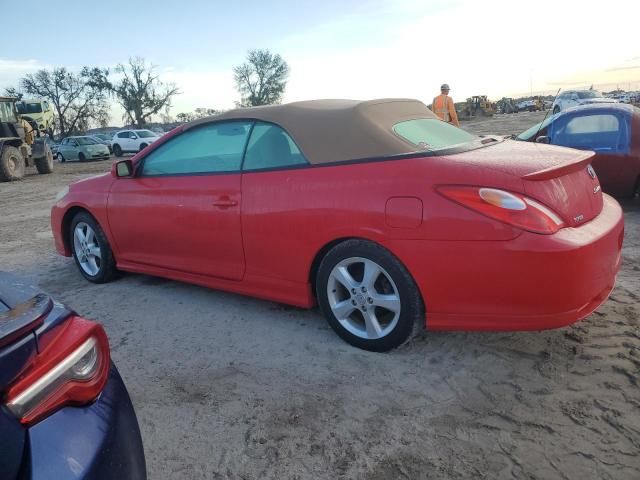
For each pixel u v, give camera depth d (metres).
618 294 3.86
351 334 3.26
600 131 6.65
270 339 3.51
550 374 2.86
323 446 2.43
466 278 2.72
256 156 3.57
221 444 2.49
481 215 2.64
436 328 2.91
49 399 1.42
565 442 2.33
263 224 3.44
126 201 4.34
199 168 3.92
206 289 4.53
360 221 2.99
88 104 70.19
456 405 2.66
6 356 1.35
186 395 2.91
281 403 2.78
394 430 2.50
